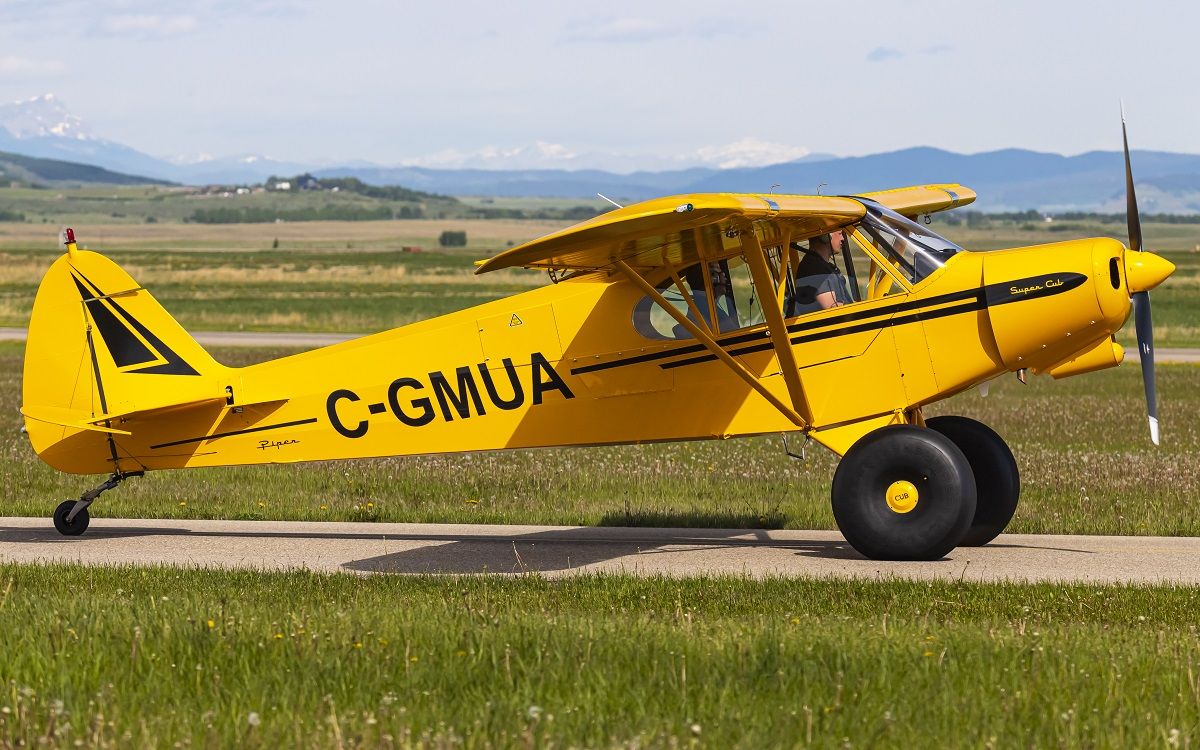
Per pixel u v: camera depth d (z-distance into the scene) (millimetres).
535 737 9188
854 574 17062
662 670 10906
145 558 19297
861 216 18375
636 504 23844
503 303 19969
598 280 19547
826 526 21812
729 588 15828
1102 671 10945
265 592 15562
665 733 9180
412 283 152250
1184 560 18344
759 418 19031
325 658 11328
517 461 29656
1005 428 37469
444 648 11742
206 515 23406
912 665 11070
